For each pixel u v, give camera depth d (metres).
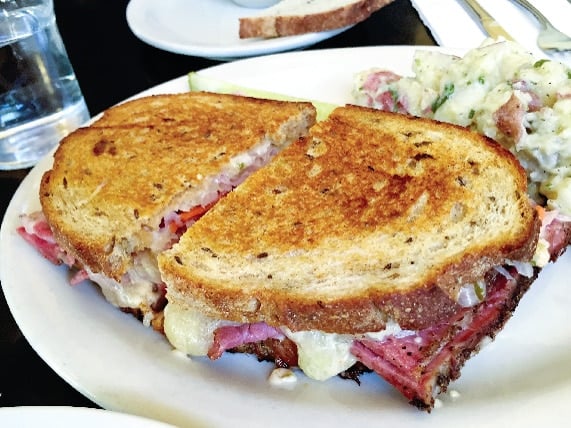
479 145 0.24
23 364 0.23
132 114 0.29
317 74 0.34
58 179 0.26
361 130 0.26
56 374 0.22
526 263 0.22
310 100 0.33
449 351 0.20
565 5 0.38
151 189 0.24
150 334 0.23
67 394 0.22
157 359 0.21
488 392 0.20
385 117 0.27
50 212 0.25
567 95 0.27
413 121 0.26
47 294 0.24
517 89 0.27
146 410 0.19
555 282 0.24
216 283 0.21
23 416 0.17
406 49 0.34
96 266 0.23
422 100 0.29
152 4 0.45
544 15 0.38
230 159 0.25
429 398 0.19
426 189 0.22
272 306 0.20
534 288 0.24
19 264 0.25
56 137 0.34
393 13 0.43
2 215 0.30
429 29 0.38
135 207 0.23
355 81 0.32
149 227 0.23
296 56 0.35
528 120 0.27
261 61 0.35
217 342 0.21
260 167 0.27
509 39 0.35
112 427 0.17
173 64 0.41
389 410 0.19
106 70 0.41
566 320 0.22
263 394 0.20
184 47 0.38
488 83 0.28
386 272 0.20
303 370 0.21
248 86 0.34
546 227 0.24
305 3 0.42
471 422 0.19
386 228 0.21
